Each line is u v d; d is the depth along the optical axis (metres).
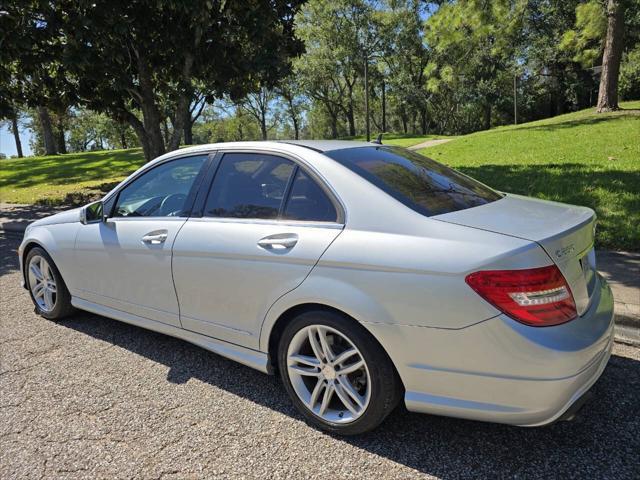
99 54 8.20
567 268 2.29
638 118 14.77
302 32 44.19
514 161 10.74
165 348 3.80
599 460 2.40
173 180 3.51
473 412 2.28
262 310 2.84
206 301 3.14
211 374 3.38
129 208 3.75
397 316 2.34
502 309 2.13
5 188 15.56
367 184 2.66
